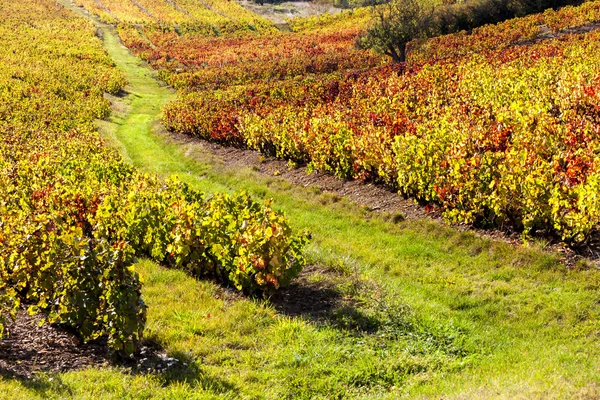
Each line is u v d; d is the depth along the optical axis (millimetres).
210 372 7367
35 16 85750
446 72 26859
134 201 12469
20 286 9359
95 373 7012
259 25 88500
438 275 11055
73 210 12734
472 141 14055
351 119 20375
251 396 6832
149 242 11766
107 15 94312
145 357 7727
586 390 6031
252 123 23312
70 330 8438
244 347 8203
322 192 17266
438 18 49031
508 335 8742
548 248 10898
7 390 6168
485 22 48844
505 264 10906
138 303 7594
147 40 79500
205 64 60750
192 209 10906
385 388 7277
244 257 9672
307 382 7285
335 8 102062
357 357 7871
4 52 55375
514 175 11492
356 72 37094
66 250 8164
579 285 9617
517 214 11695
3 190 14594
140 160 25969
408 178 14320
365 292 9977
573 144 13438
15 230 9617
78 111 34250
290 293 10109
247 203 11391
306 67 46750
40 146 23969
